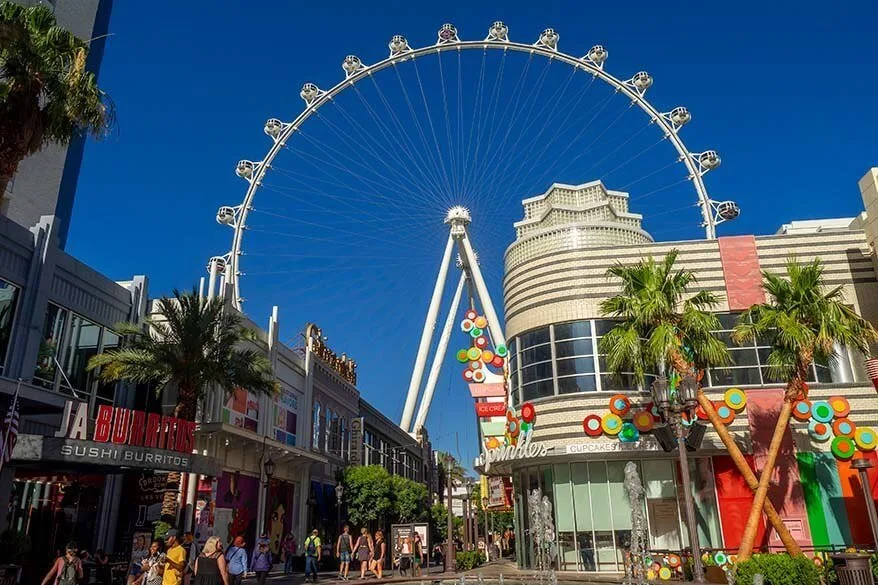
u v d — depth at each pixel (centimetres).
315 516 4675
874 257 3481
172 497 3133
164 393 3450
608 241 4616
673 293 2870
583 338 3438
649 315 2722
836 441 3198
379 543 3347
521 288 3706
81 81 2131
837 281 3488
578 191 6334
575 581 2808
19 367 2600
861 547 3009
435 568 4178
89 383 3058
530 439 3403
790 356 2716
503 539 7794
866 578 2016
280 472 4225
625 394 3306
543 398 3425
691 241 3606
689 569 2839
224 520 3394
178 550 1553
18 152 2027
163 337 3144
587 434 3253
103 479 3131
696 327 2722
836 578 2177
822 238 3566
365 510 4962
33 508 2778
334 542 4925
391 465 6888
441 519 7525
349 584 2891
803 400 3262
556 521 3269
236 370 2991
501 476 4112
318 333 5150
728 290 3512
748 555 2553
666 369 2791
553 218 6216
